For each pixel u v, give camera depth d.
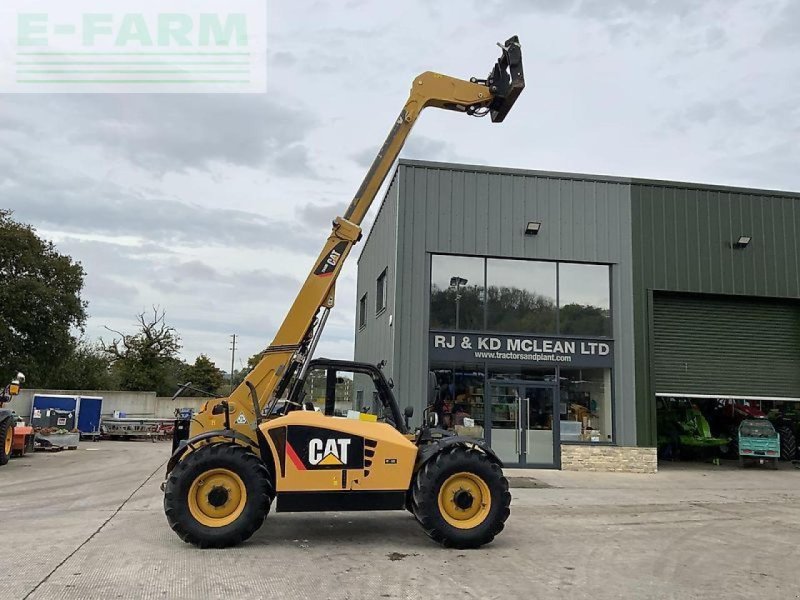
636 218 16.31
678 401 20.06
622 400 15.66
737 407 19.23
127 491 11.17
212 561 6.31
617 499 11.23
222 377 55.53
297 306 7.89
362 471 7.07
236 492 6.91
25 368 27.67
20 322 27.48
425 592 5.46
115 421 26.92
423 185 15.52
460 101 8.93
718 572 6.36
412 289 15.19
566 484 13.08
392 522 8.43
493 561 6.57
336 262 8.07
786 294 16.69
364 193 8.36
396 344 14.96
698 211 16.58
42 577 5.66
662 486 13.23
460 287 15.52
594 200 16.20
